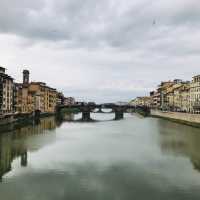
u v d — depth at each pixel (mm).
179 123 153125
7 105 144625
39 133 104062
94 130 117875
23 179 46188
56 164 56000
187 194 39688
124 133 107438
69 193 40000
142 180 45875
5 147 72875
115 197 38531
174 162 57781
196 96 166875
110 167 53969
